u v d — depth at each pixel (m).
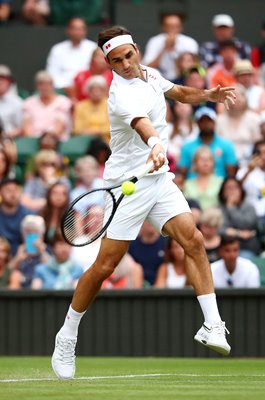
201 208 23.31
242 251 21.95
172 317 18.95
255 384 11.69
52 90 27.45
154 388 11.09
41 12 30.83
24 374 13.73
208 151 23.64
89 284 12.35
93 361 17.56
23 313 19.28
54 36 30.11
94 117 26.66
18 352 19.28
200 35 30.05
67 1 30.69
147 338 18.98
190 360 17.92
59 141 26.12
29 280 21.08
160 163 11.24
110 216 11.95
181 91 12.80
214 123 24.59
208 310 12.13
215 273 19.45
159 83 12.54
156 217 12.25
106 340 19.08
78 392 10.57
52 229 22.34
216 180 23.67
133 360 17.89
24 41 30.03
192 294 18.88
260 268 20.50
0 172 24.67
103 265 12.26
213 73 27.72
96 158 24.73
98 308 19.08
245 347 18.81
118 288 19.31
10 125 27.77
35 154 26.06
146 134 11.48
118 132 12.11
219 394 10.30
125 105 11.75
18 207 23.22
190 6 30.06
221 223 20.86
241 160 25.53
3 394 10.33
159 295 18.95
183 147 24.67
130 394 10.32
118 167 12.26
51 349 19.17
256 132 25.77
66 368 12.62
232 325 18.81
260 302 18.78
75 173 23.92
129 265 20.38
